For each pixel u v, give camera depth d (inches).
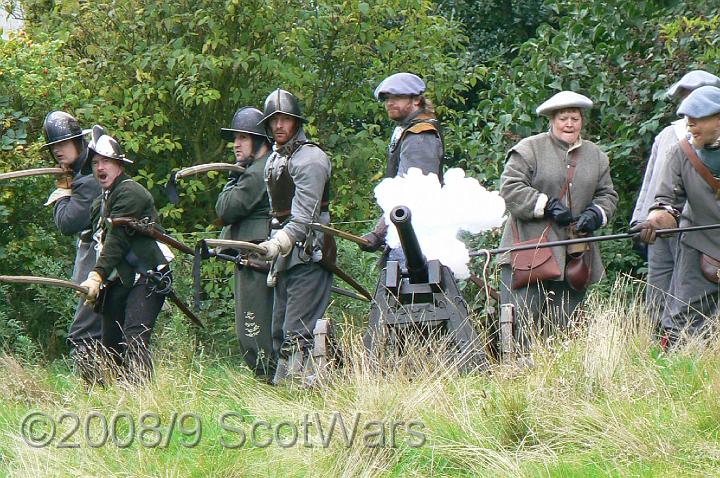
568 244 1200.8
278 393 1075.9
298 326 1221.1
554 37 1792.6
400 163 1203.2
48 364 1489.9
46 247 1678.2
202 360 1364.4
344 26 2004.2
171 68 1844.2
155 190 2005.4
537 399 930.7
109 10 1936.5
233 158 2012.8
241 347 1325.0
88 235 1347.2
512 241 1238.9
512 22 2805.1
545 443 881.5
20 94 1720.0
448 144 1904.5
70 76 1786.4
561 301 1230.3
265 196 1314.0
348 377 1019.9
